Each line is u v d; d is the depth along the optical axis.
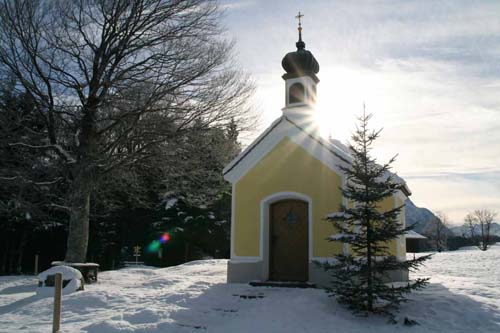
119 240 34.47
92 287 14.43
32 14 15.37
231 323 9.36
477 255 44.25
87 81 16.59
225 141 18.30
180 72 16.41
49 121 16.05
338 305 10.17
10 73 15.49
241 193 14.57
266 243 14.04
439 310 9.66
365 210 9.69
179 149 17.09
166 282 15.08
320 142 13.55
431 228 85.56
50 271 13.62
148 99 15.95
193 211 35.16
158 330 8.79
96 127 16.72
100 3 16.28
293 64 15.92
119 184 19.41
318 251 12.99
